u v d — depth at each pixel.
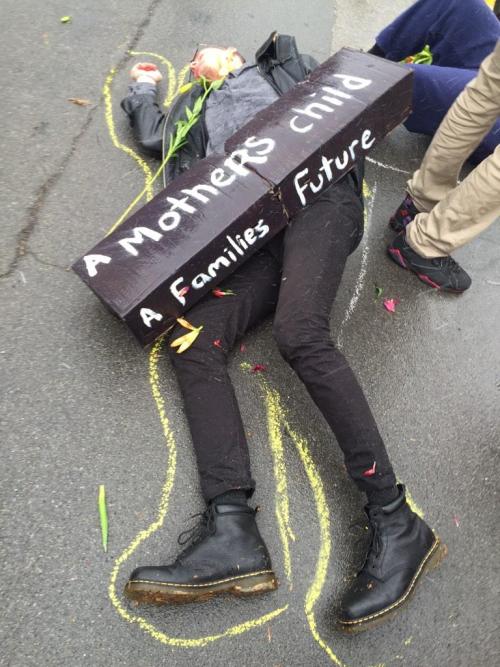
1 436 1.85
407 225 2.41
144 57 2.97
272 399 2.06
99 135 2.62
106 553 1.73
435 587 1.83
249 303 2.01
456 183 2.37
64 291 2.16
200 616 1.69
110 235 1.88
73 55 2.90
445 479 2.01
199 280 1.87
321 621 1.74
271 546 1.82
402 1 3.79
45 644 1.60
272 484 1.91
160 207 1.90
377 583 1.65
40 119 2.63
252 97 2.24
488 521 1.96
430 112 2.64
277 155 1.90
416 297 2.40
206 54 2.43
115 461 1.87
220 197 1.87
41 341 2.04
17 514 1.74
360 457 1.68
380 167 2.81
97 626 1.64
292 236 1.92
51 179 2.44
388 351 2.24
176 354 1.91
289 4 3.49
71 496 1.79
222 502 1.69
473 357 2.28
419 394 2.16
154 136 2.51
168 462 1.89
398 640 1.74
